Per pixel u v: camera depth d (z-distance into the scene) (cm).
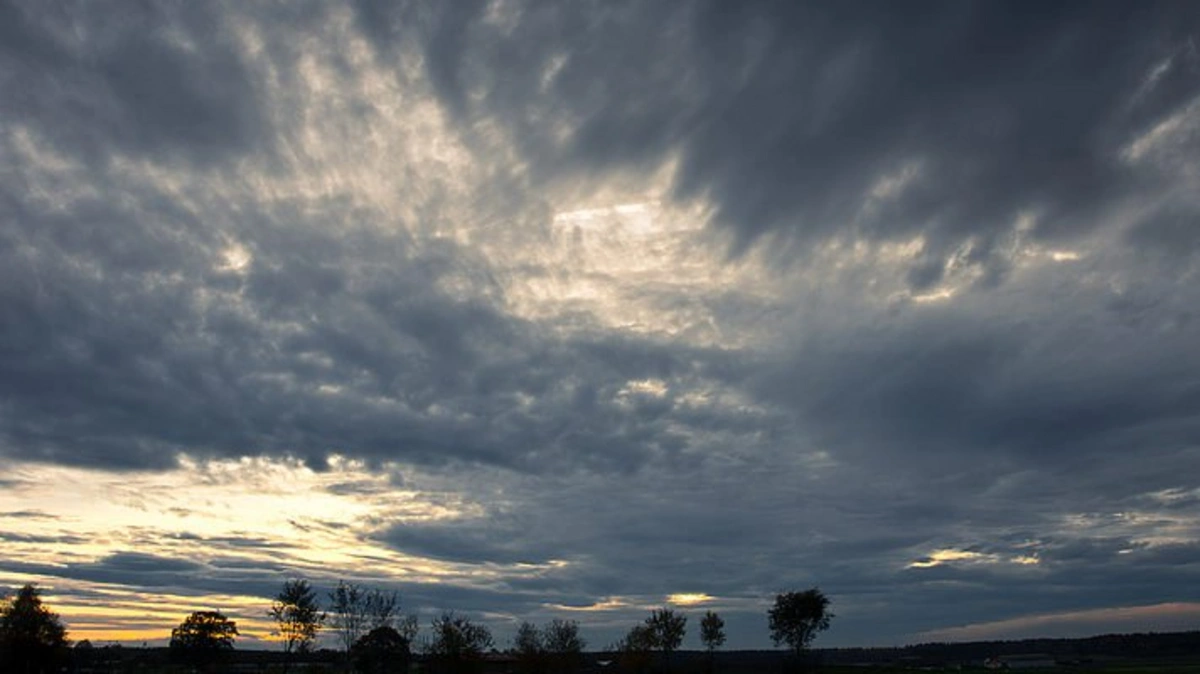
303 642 10781
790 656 14425
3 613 11056
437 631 10519
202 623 13350
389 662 10844
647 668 13312
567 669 11331
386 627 11019
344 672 11431
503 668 11419
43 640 11112
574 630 11588
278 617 10719
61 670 11769
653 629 13350
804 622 14138
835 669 15588
